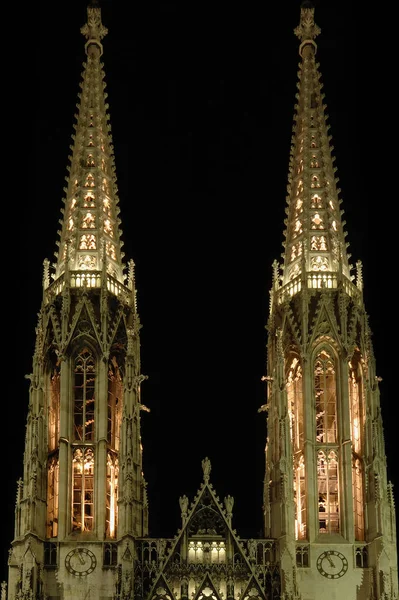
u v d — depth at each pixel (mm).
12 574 120500
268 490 130625
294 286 136000
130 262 138625
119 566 120000
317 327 132125
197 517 124625
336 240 137875
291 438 129000
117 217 141500
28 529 121062
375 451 126938
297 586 119812
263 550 123375
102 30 153000
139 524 126562
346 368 130750
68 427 127375
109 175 142875
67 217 140250
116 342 133000
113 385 133375
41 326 132875
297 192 142625
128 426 127125
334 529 126375
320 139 144625
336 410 130000
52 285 135125
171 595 120688
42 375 130000
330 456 128500
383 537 122375
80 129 144875
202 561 122750
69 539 122938
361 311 134500
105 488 125750
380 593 120250
